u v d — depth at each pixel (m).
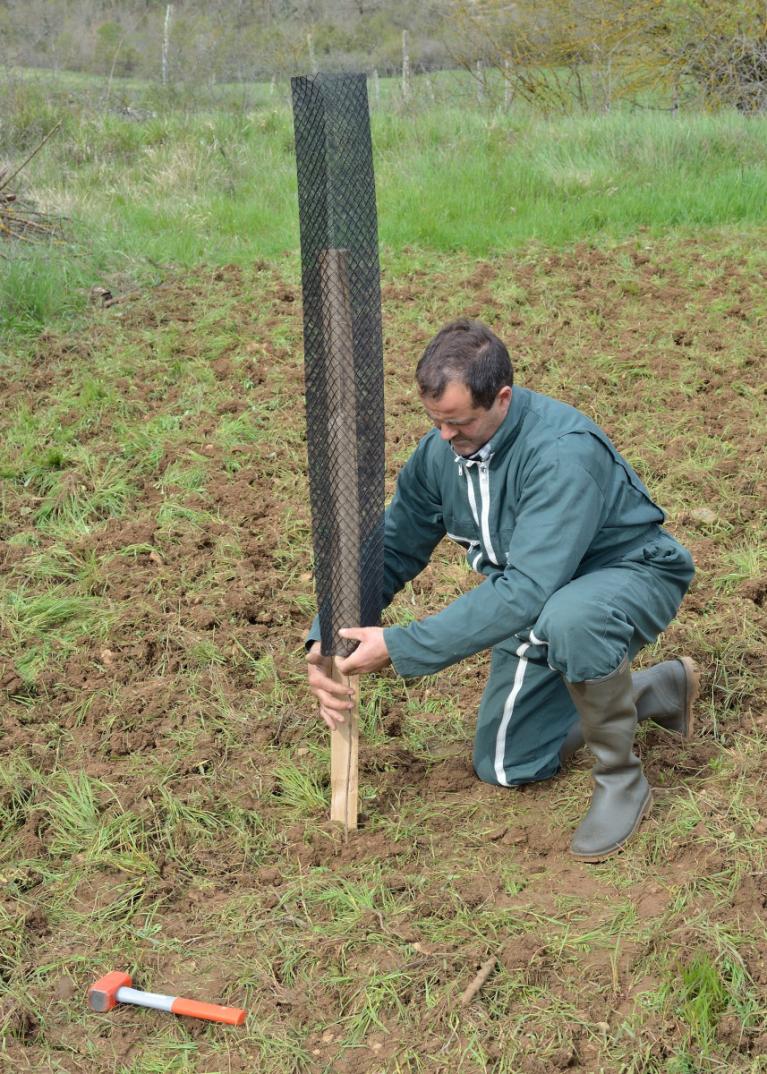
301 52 17.56
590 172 9.38
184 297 7.30
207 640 3.89
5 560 4.46
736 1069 2.26
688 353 6.05
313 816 3.10
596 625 2.70
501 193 9.15
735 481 4.79
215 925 2.74
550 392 5.70
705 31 12.92
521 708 3.05
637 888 2.76
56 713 3.62
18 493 5.01
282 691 3.65
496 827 3.02
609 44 13.71
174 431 5.47
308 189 2.62
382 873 2.87
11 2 18.02
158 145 12.18
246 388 5.93
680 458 5.04
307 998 2.51
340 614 2.78
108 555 4.47
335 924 2.70
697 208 8.45
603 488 2.76
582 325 6.49
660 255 7.59
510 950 2.57
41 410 5.78
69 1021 2.51
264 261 7.86
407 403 5.67
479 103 13.89
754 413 5.41
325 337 2.67
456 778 3.23
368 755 3.34
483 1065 2.31
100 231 8.59
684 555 2.93
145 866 2.92
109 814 3.12
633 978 2.49
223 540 4.53
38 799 3.21
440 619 2.68
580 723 3.18
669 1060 2.28
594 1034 2.37
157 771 3.28
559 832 2.98
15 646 3.93
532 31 13.84
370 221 2.66
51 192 9.52
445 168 10.08
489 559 2.93
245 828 3.07
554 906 2.71
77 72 17.56
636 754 3.24
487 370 2.59
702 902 2.65
